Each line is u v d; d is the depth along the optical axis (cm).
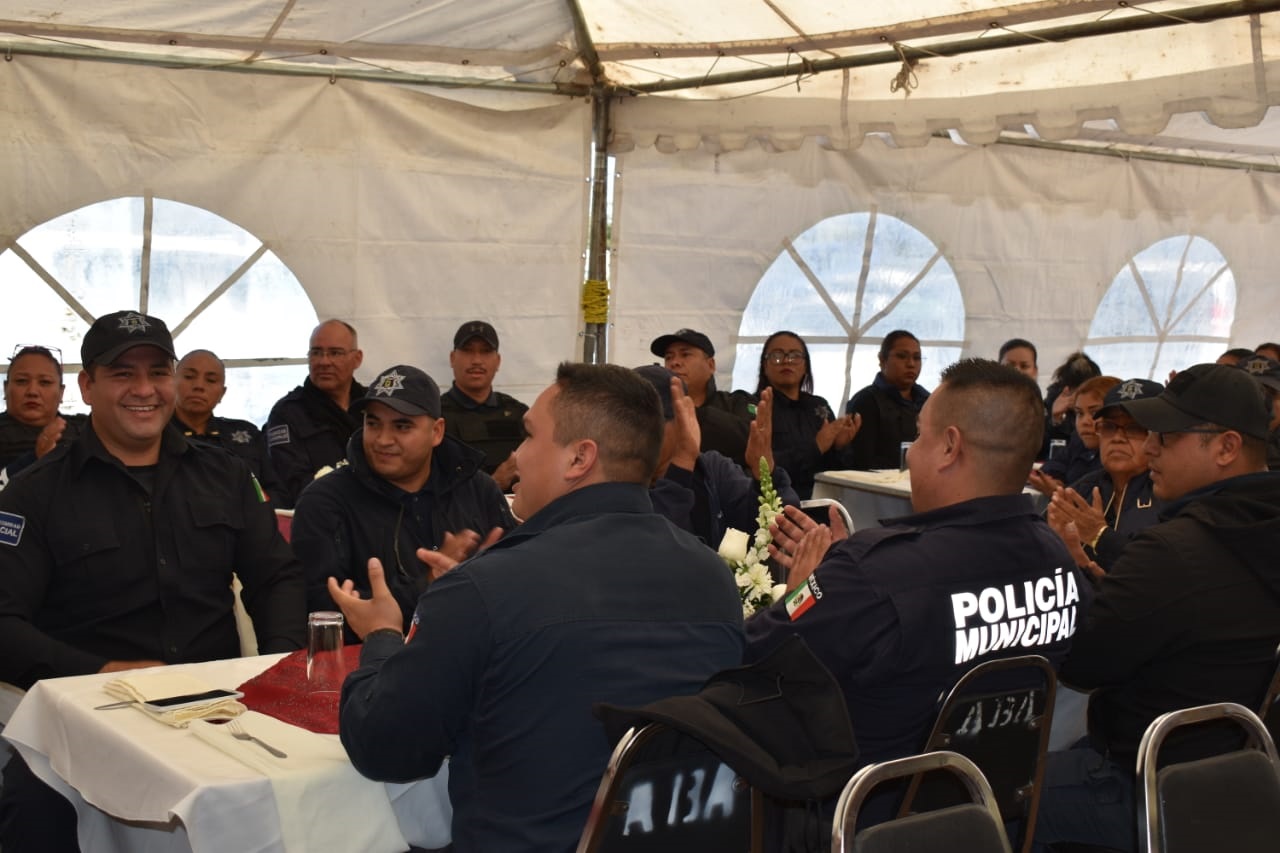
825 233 740
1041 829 280
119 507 305
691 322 695
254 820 201
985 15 472
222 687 252
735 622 214
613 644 196
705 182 686
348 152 579
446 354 620
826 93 558
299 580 329
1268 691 254
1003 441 229
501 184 620
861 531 229
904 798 213
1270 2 410
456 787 207
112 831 255
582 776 192
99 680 256
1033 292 840
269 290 572
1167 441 278
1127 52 461
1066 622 236
